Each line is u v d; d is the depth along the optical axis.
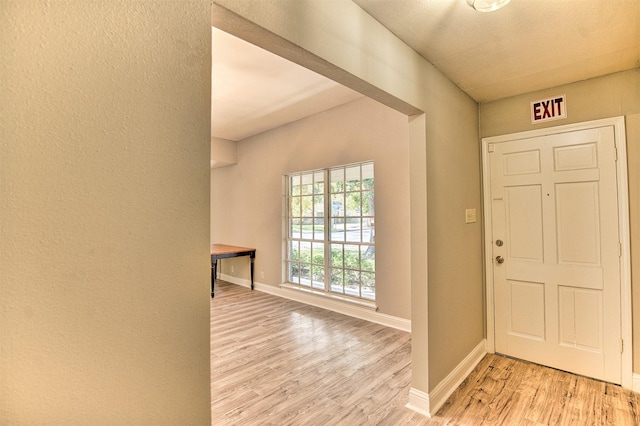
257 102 3.81
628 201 2.27
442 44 1.93
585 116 2.43
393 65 1.81
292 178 4.88
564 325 2.52
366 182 3.85
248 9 1.09
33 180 0.69
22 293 0.68
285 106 3.97
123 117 0.81
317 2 1.36
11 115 0.66
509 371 2.55
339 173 4.17
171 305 0.90
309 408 2.07
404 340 3.16
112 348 0.80
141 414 0.84
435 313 2.12
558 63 2.18
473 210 2.77
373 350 2.93
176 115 0.91
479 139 2.93
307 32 1.31
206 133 0.98
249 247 5.49
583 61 2.15
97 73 0.77
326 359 2.76
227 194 6.00
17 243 0.67
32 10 0.69
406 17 1.68
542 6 1.59
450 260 2.36
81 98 0.75
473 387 2.32
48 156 0.71
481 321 2.86
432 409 2.02
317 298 4.34
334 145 4.06
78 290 0.75
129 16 0.83
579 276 2.45
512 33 1.82
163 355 0.89
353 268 4.01
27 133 0.68
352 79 1.58
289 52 1.32
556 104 2.55
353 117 3.85
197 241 0.96
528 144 2.68
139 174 0.84
